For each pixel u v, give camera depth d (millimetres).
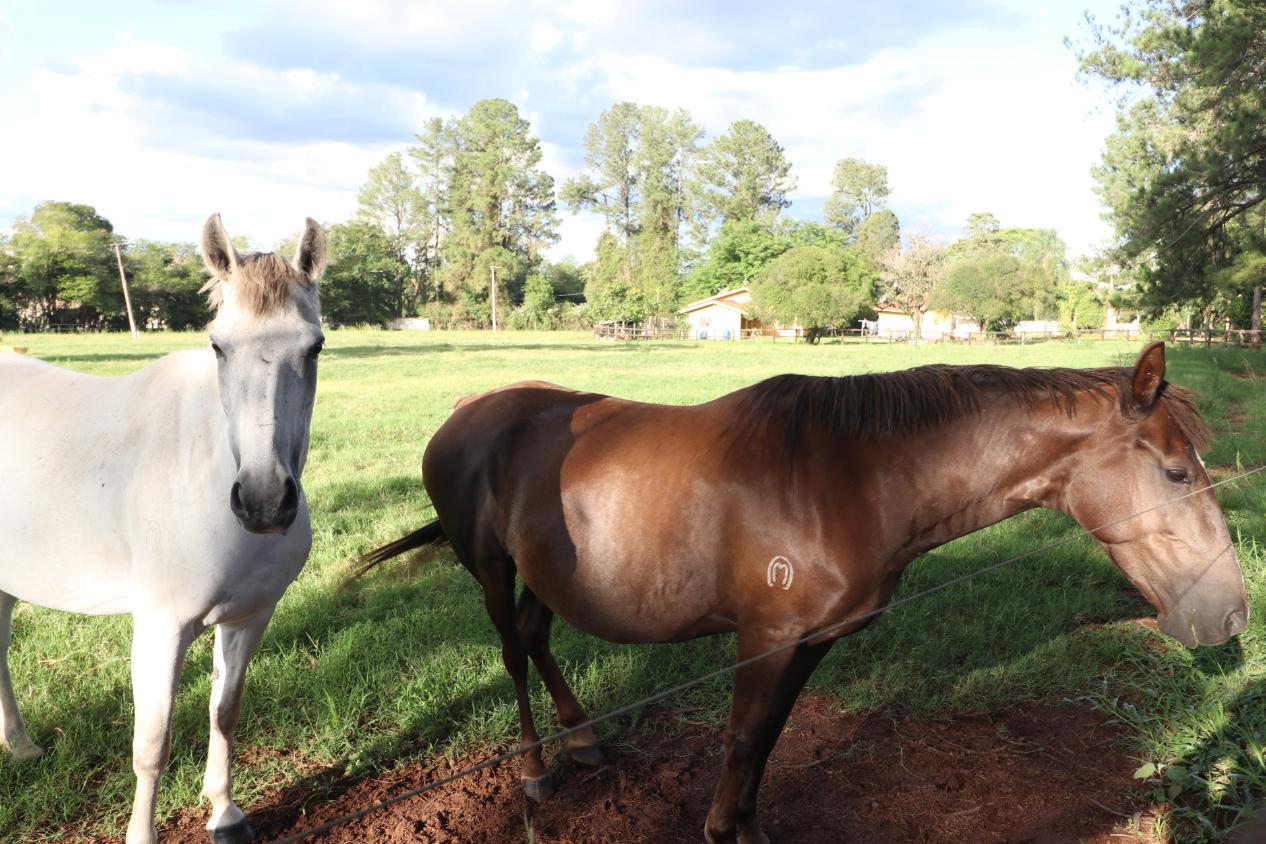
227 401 2309
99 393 2967
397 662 4152
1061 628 4434
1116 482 2455
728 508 2570
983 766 3271
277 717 3660
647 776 3301
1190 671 3793
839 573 2480
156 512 2564
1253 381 15125
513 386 3496
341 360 28641
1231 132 16250
